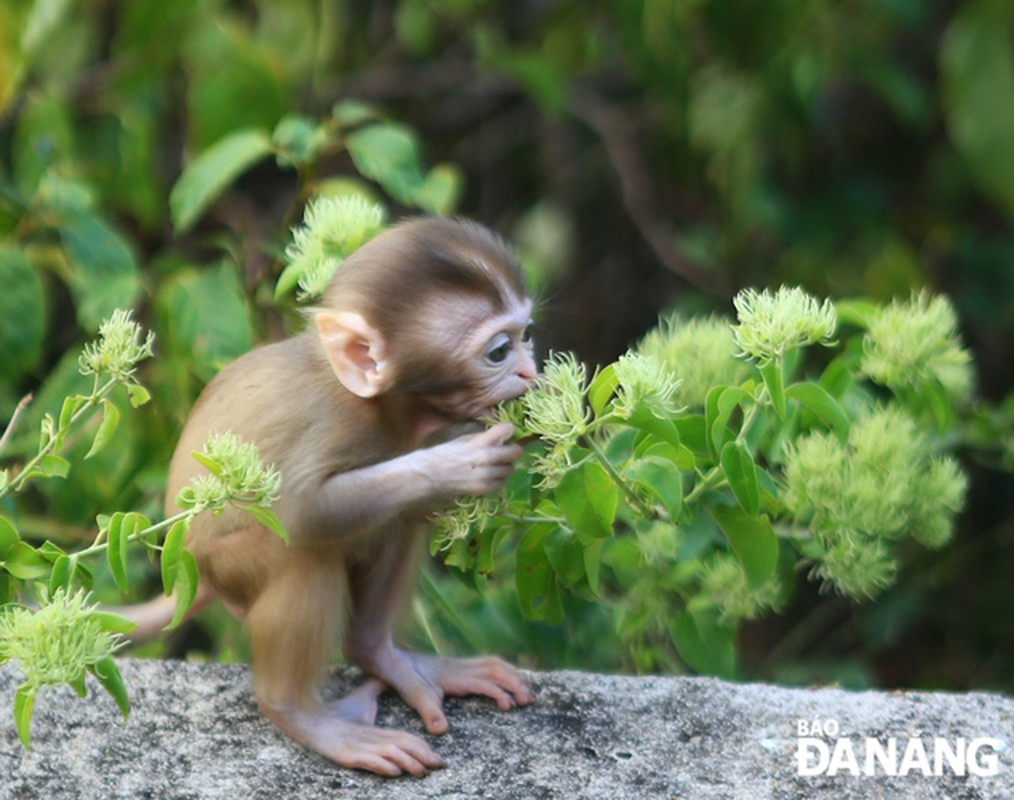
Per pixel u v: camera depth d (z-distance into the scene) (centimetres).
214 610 1098
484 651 989
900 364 904
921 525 890
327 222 948
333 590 799
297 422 797
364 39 1800
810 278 1662
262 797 752
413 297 789
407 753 773
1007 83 1523
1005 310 1733
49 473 774
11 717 800
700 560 938
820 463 867
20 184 1270
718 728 804
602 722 812
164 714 812
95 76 1496
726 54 1566
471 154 1919
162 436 1120
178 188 1095
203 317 1098
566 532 807
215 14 1459
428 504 807
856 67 1631
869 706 822
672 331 949
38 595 722
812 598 1638
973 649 1659
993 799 745
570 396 731
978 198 1866
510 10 1852
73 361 1102
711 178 1702
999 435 1112
